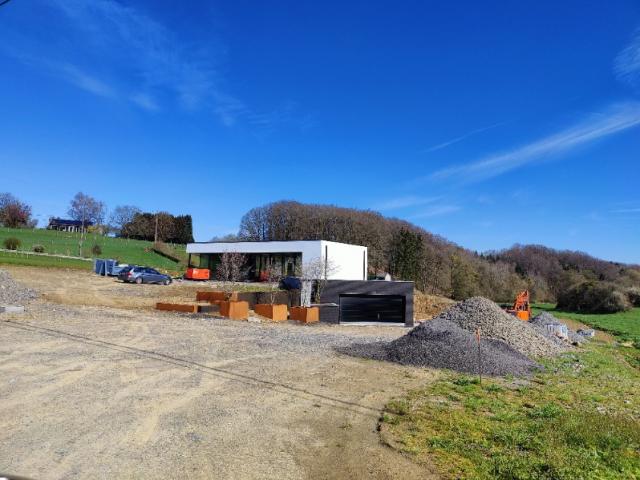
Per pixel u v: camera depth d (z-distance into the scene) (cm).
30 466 543
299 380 1056
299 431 726
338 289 2839
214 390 922
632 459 655
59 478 518
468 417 832
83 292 2719
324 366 1230
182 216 8931
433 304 4278
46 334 1363
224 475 555
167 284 3738
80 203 7606
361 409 862
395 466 607
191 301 2589
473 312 1820
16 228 7244
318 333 1964
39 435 638
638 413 941
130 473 543
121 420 716
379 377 1141
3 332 1348
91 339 1341
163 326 1717
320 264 3334
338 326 2430
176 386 928
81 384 891
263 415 791
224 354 1291
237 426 729
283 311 2414
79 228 8550
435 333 1462
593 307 4981
